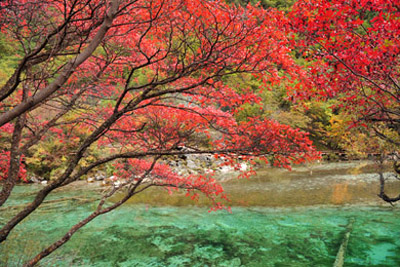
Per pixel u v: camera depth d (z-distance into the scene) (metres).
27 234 7.16
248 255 6.01
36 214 8.87
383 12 2.97
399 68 3.33
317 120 23.38
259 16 2.70
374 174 14.46
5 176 4.90
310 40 3.31
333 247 6.27
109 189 12.16
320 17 3.14
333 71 3.51
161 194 11.33
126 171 5.61
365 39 3.18
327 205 9.45
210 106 3.85
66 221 8.21
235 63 2.98
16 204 9.95
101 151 14.84
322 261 5.65
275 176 15.05
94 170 15.07
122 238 7.00
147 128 3.98
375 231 7.01
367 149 6.38
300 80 3.48
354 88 3.62
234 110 3.64
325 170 16.41
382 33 3.03
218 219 8.38
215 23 2.59
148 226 7.85
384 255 5.72
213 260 5.81
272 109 20.31
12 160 3.35
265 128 3.13
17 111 2.16
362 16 3.06
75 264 5.55
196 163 16.81
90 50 2.24
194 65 2.77
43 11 2.90
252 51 2.88
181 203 10.10
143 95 2.83
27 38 2.77
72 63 2.17
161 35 3.39
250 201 10.24
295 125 20.92
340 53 3.32
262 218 8.38
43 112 7.91
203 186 5.26
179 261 5.78
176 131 3.89
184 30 2.77
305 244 6.48
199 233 7.32
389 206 9.05
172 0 2.69
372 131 5.88
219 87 3.37
